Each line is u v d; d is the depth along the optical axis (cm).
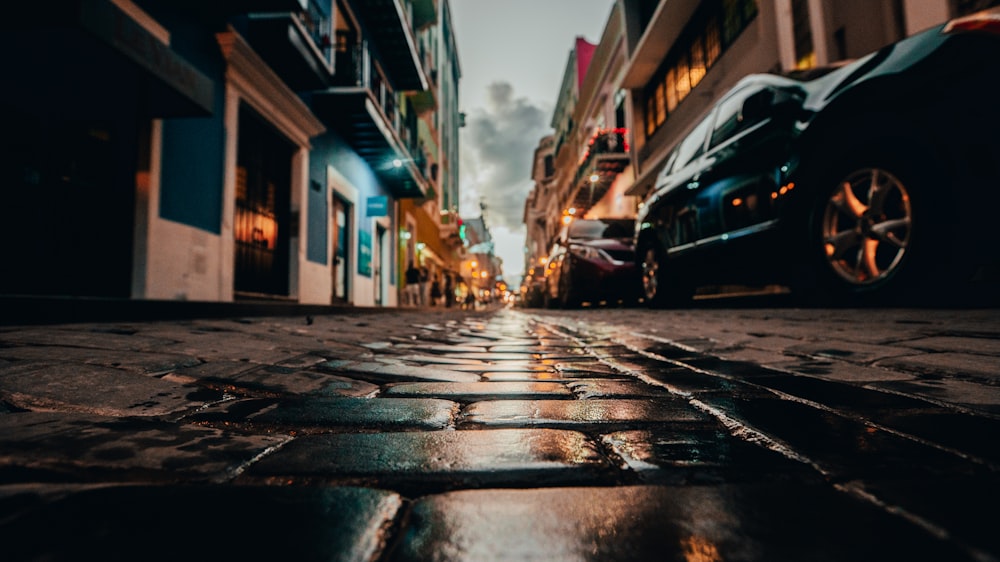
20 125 445
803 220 420
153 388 146
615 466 82
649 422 114
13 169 440
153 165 550
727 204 513
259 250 852
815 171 399
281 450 91
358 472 80
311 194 1025
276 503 66
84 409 121
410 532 58
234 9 653
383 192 1603
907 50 335
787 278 455
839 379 161
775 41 1025
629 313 714
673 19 1490
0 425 102
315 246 1039
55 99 473
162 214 571
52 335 261
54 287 472
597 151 2161
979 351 191
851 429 103
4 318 317
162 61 455
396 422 116
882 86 339
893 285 353
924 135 322
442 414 124
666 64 1703
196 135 636
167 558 51
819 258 404
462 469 81
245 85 748
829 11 821
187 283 614
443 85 3030
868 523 59
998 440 93
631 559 52
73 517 61
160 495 68
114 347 221
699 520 60
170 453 87
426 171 2084
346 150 1252
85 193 501
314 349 266
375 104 1150
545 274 1528
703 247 562
